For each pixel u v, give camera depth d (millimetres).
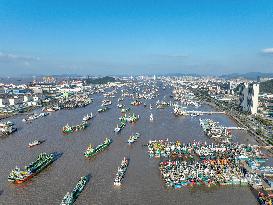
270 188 199000
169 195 189000
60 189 195375
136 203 178125
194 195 189875
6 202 178250
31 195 187000
